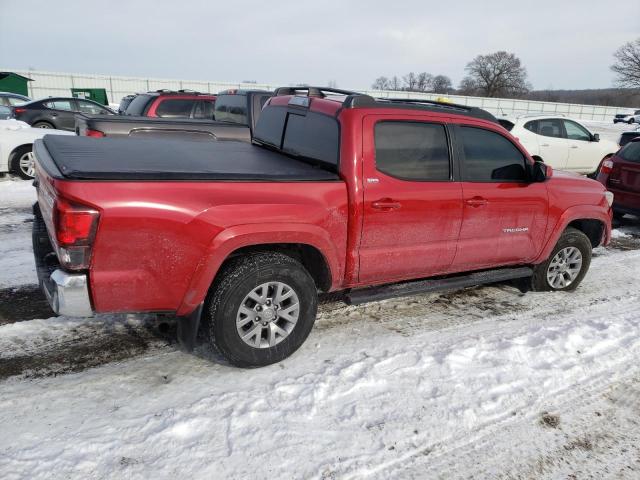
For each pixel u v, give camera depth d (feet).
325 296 13.51
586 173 39.73
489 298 16.40
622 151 26.66
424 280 14.32
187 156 12.43
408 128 12.46
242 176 10.41
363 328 13.64
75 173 8.98
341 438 9.20
